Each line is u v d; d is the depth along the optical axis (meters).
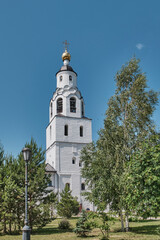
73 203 35.41
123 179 16.88
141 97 22.00
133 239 15.02
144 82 22.06
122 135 20.88
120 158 19.44
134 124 21.16
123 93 22.67
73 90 53.38
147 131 20.72
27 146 22.69
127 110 21.91
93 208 45.69
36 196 21.83
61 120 50.12
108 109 22.33
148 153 10.62
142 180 10.36
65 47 58.44
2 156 27.78
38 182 21.28
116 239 15.34
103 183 19.00
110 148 20.38
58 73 55.84
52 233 20.17
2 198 20.00
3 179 20.95
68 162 48.03
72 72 55.50
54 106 52.94
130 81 23.23
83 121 51.88
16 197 20.77
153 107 22.44
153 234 16.62
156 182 9.98
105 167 19.66
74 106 53.00
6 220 20.39
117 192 18.67
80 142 50.09
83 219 17.84
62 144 48.78
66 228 23.03
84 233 17.73
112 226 22.66
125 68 23.39
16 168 22.22
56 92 53.72
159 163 10.05
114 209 19.83
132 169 10.77
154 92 22.69
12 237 18.34
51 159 50.59
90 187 22.80
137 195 10.32
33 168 22.19
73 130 50.47
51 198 22.77
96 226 16.41
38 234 19.77
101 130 21.42
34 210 20.52
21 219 21.03
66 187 37.22
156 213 10.37
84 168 22.75
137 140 20.55
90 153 22.98
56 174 46.44
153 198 9.96
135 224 24.09
